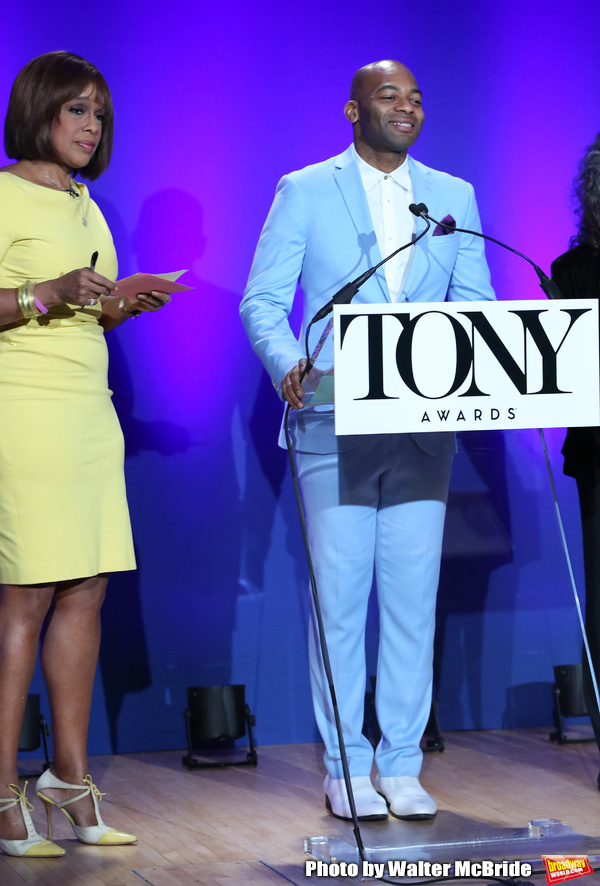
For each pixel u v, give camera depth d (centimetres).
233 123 745
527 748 656
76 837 563
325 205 573
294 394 466
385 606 544
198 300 747
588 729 691
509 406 429
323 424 528
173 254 740
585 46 788
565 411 431
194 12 738
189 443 750
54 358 548
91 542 556
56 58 555
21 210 545
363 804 541
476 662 682
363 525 538
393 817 541
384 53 761
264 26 747
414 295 562
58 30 716
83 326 564
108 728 738
